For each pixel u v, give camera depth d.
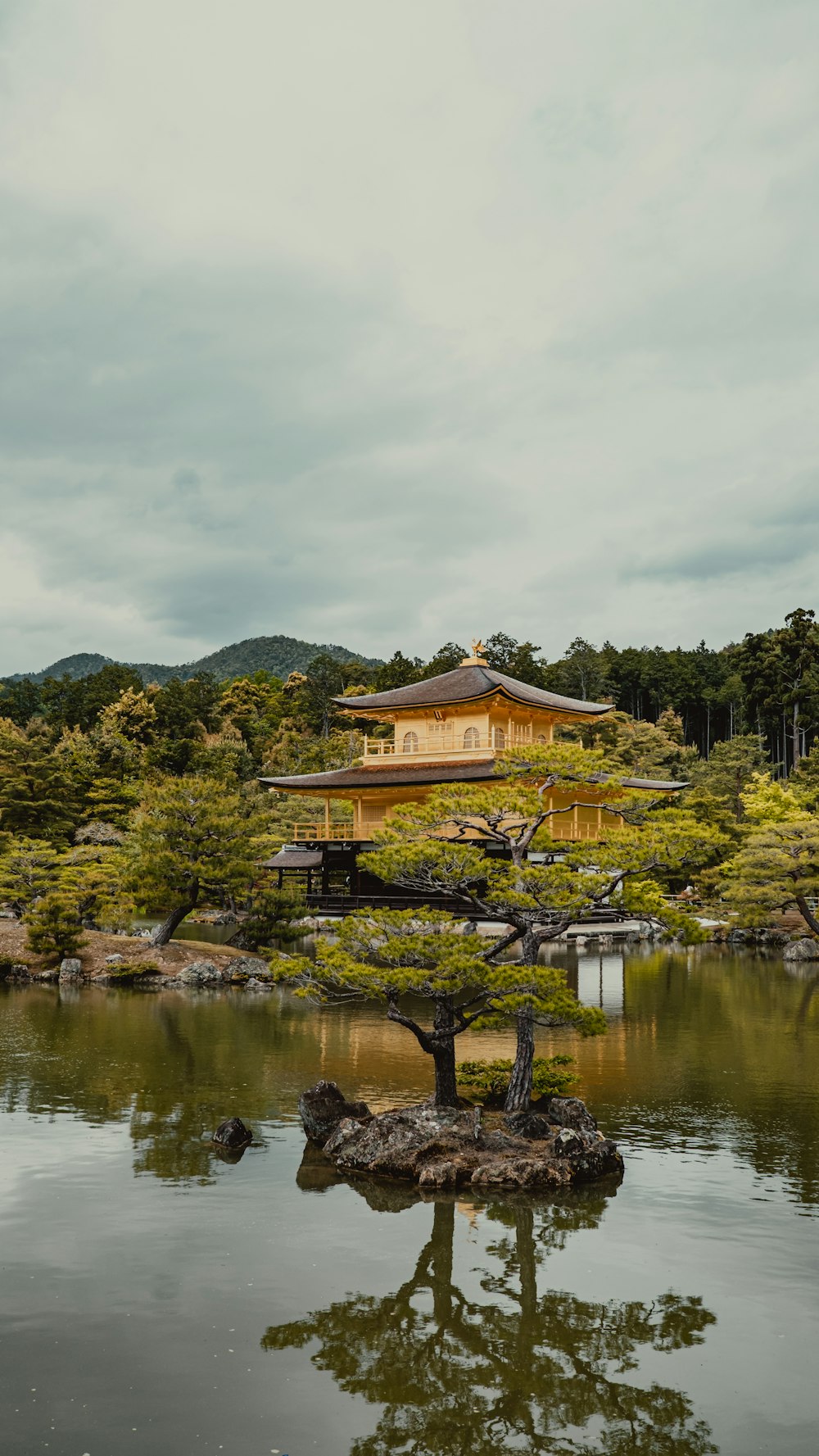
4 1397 13.23
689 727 163.50
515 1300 16.06
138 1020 38.06
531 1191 20.55
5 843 73.62
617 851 23.30
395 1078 28.94
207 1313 15.56
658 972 53.78
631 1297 16.19
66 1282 16.41
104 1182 20.77
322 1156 22.56
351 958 23.59
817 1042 34.91
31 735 136.38
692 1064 31.59
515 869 23.89
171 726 147.12
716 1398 13.55
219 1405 13.19
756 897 62.69
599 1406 13.31
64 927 48.22
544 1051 33.25
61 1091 27.67
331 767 123.44
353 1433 12.67
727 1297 16.17
